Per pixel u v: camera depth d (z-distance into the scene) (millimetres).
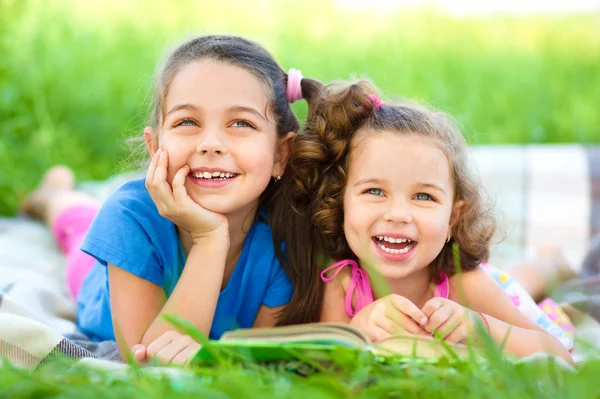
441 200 1858
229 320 2021
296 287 1983
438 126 1921
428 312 1732
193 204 1860
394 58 5418
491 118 4934
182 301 1844
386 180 1830
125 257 1919
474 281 2016
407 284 1974
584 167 3367
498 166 3422
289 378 1257
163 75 1975
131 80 4672
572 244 3158
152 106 2090
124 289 1926
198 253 1883
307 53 5301
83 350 1627
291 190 2025
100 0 5754
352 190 1884
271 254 2027
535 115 4945
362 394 1142
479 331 1272
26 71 4449
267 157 1918
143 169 2219
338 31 5887
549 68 5645
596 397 1157
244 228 2020
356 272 1970
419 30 6090
